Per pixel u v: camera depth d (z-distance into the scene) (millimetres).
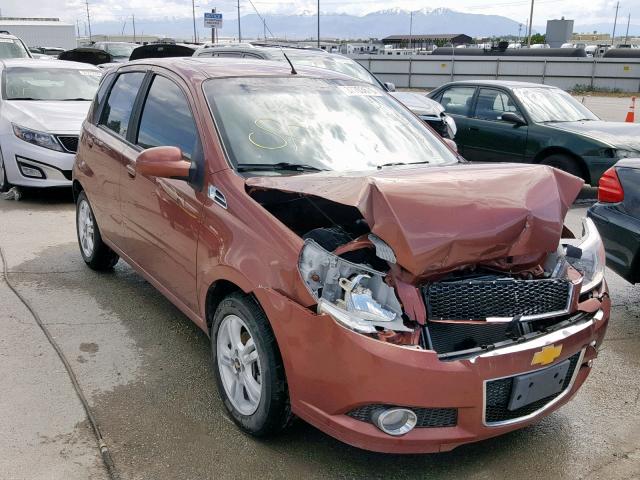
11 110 8391
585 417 3594
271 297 2916
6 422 3303
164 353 4125
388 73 31422
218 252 3305
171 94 4207
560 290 3064
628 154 8617
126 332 4410
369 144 3949
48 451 3086
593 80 29297
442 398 2688
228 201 3342
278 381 2992
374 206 2803
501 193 2963
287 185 3133
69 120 8188
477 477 3033
